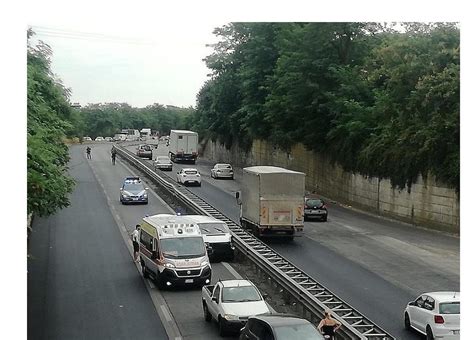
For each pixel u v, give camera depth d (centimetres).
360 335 1627
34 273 2705
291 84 5591
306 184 6281
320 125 5738
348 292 2412
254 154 8319
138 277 2680
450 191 3828
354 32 5438
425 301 1883
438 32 4031
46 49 3112
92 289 2467
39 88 2717
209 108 9456
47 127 2414
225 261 3039
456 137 3834
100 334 1916
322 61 5456
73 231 3700
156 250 2509
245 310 1898
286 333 1477
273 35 6912
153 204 4844
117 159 9225
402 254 3175
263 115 7094
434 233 3831
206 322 2056
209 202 4997
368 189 4881
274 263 2591
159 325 2019
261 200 3406
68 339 1864
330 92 5422
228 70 8494
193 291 2466
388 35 5456
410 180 4234
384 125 4794
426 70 4069
